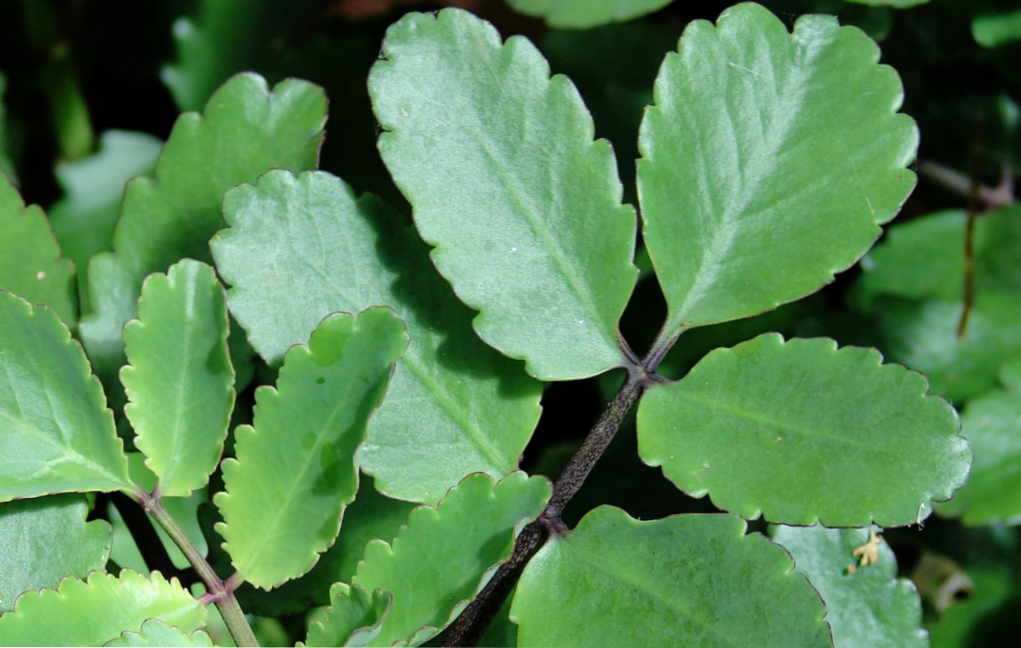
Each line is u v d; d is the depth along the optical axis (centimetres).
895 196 82
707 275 82
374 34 106
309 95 86
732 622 79
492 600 81
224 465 80
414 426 82
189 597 80
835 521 80
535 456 95
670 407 82
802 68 83
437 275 82
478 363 82
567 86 82
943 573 95
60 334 80
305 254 82
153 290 80
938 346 98
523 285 81
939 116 101
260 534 80
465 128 81
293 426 80
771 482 80
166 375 80
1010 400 96
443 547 79
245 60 107
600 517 80
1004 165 101
